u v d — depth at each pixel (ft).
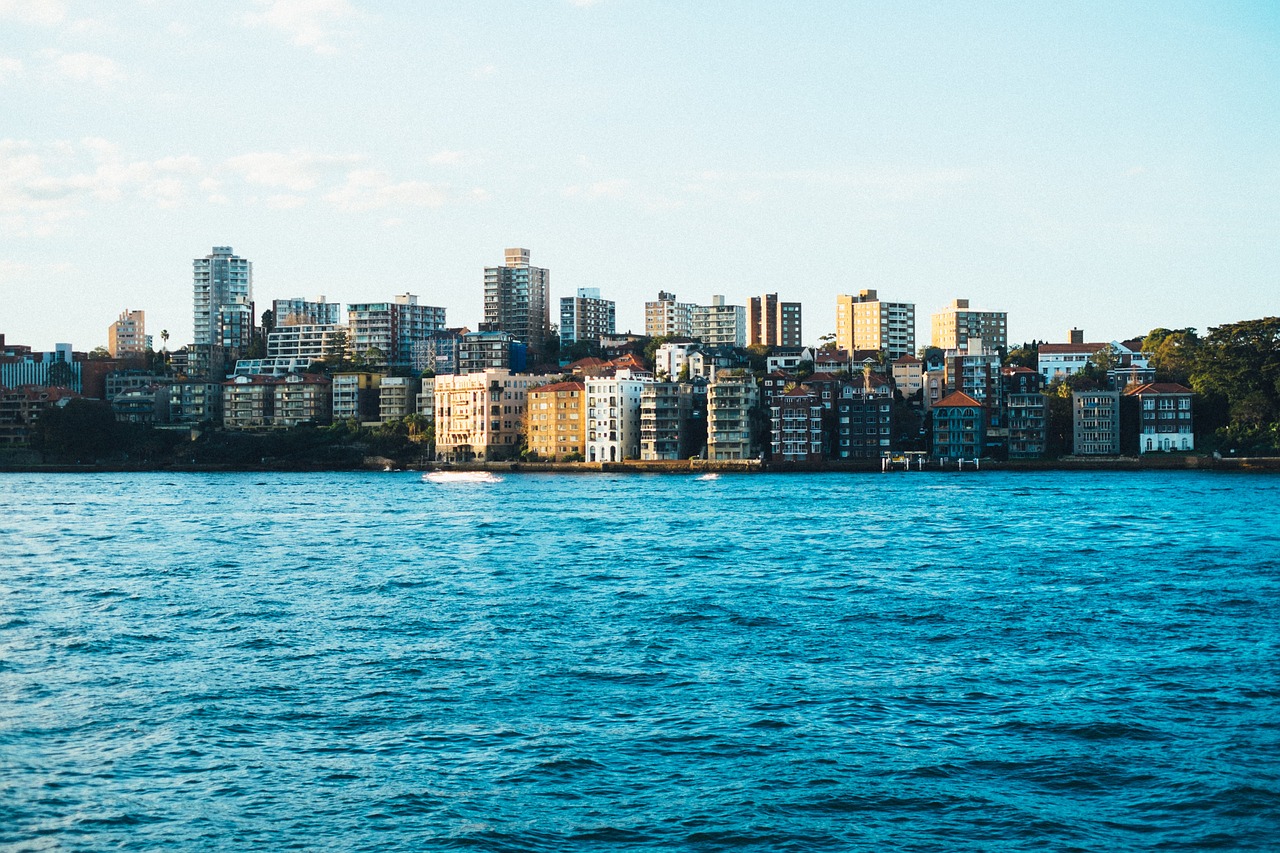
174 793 208.13
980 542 564.30
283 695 266.98
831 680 280.31
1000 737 236.02
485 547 561.84
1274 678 277.23
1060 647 314.35
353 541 596.29
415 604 387.75
